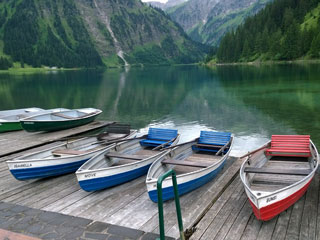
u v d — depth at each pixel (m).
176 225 6.62
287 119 23.31
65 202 8.03
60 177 9.98
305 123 21.81
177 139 12.64
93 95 43.38
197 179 8.30
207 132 12.12
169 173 4.77
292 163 9.52
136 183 9.28
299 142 9.95
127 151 11.57
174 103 33.84
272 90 40.66
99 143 12.76
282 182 8.07
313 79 52.22
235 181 9.18
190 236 6.11
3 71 188.62
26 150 13.94
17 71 189.38
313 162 8.53
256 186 7.96
